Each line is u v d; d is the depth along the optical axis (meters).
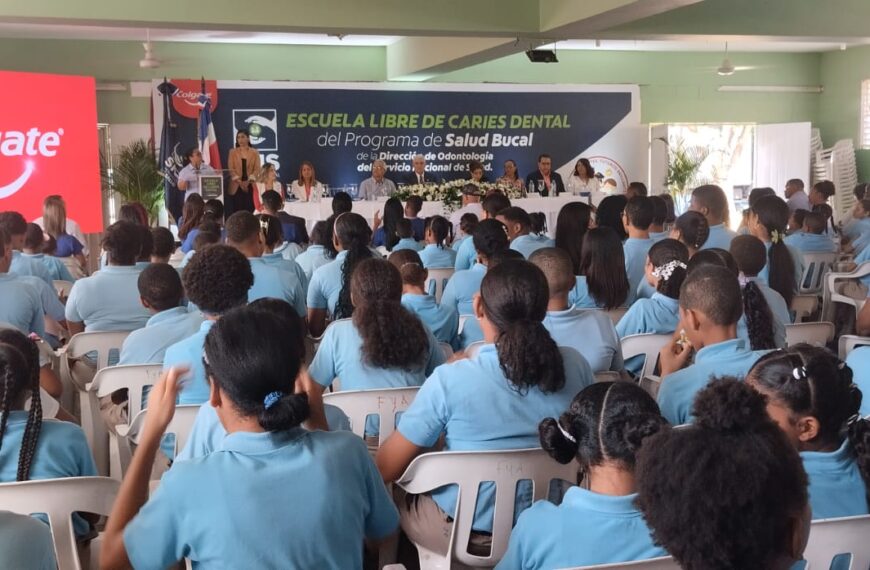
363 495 1.68
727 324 2.49
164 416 1.62
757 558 0.99
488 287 2.30
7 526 1.34
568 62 13.27
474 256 5.61
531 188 12.47
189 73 11.74
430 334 3.07
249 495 1.52
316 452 1.60
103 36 11.05
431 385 2.25
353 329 2.90
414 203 8.18
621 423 1.57
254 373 1.53
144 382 3.09
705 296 2.47
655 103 13.69
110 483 1.90
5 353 1.91
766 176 13.77
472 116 12.71
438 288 5.64
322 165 12.20
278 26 7.54
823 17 8.61
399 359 2.79
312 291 4.68
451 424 2.24
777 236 4.23
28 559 1.34
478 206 9.61
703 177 14.13
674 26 8.33
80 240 8.55
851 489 1.74
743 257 3.62
